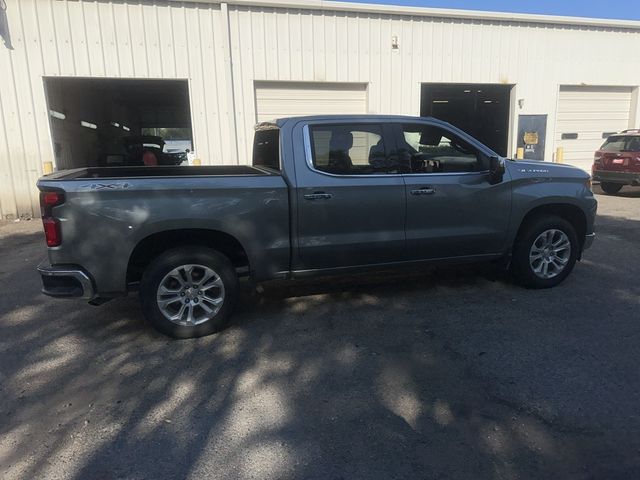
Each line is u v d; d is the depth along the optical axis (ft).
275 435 9.68
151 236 13.76
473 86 45.06
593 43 46.37
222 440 9.55
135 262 14.33
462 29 41.96
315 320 15.43
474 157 16.56
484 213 16.52
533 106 45.70
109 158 48.44
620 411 10.25
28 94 33.78
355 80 39.78
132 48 34.71
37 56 33.40
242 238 14.21
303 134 14.94
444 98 50.03
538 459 8.86
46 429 10.00
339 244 15.17
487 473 8.52
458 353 12.96
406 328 14.65
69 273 12.97
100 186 12.94
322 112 40.09
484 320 15.08
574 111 48.03
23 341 14.30
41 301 17.75
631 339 13.57
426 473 8.55
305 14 37.70
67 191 12.77
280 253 14.73
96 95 56.24
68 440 9.62
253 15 36.63
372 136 15.49
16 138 34.17
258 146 18.35
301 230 14.79
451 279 19.17
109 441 9.57
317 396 11.08
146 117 90.17
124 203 13.12
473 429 9.76
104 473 8.66
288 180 14.57
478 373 11.92
